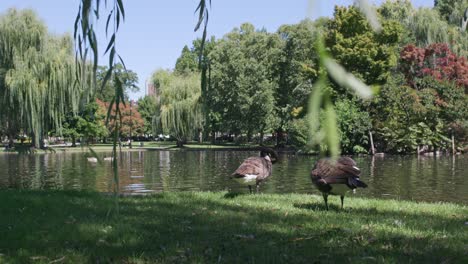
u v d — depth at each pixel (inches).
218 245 211.8
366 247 207.0
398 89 1598.2
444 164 1188.5
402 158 1440.7
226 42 2213.3
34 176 965.2
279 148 2016.5
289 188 719.1
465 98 1622.8
